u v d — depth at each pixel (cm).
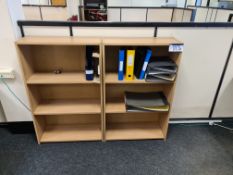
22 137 196
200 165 167
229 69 192
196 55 182
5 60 167
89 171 159
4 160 168
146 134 198
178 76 192
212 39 175
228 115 223
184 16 353
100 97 181
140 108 174
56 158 171
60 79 158
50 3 383
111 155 175
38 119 182
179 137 201
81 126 207
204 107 214
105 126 191
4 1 143
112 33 165
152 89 195
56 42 137
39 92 185
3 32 154
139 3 733
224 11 337
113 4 731
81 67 176
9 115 195
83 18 403
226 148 187
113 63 178
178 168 163
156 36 169
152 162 169
